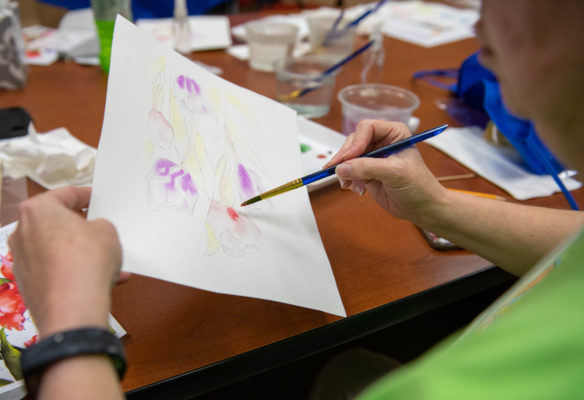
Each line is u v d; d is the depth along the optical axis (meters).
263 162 0.64
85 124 0.94
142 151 0.47
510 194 0.82
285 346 0.51
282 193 0.61
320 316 0.54
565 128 0.33
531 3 0.30
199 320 0.52
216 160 0.57
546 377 0.26
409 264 0.63
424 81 1.28
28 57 1.23
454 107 1.15
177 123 0.53
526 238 0.60
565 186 0.85
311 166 0.82
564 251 0.34
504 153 0.95
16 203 0.71
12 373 0.45
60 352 0.30
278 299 0.48
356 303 0.56
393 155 0.60
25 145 0.76
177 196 0.49
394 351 0.98
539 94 0.33
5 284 0.55
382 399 0.31
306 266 0.54
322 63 1.15
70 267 0.33
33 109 0.98
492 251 0.62
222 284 0.45
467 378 0.28
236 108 0.65
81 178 0.77
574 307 0.27
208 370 0.47
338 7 1.90
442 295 0.60
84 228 0.36
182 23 1.21
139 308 0.53
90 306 0.32
